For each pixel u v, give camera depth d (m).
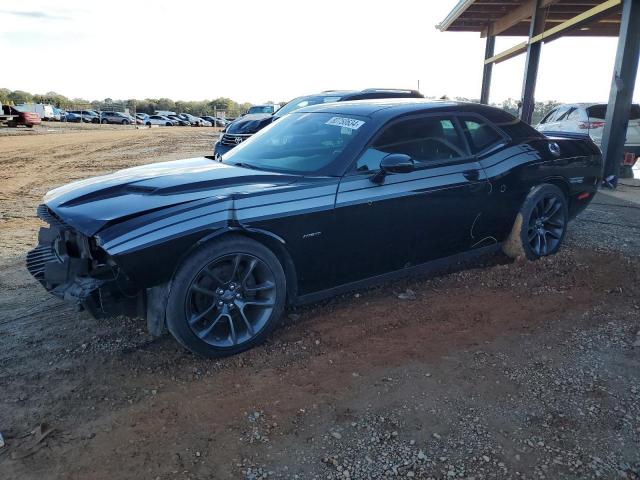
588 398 2.95
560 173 5.11
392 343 3.56
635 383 3.11
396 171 3.65
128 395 2.96
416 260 4.29
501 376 3.16
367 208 3.76
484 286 4.55
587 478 2.36
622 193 9.84
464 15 16.78
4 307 4.13
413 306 4.14
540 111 20.78
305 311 4.05
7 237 6.25
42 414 2.79
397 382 3.10
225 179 3.57
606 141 10.17
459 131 4.48
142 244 2.93
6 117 33.97
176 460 2.46
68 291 3.10
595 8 10.66
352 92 11.00
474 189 4.38
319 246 3.62
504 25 16.59
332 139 4.04
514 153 4.75
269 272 3.43
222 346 3.32
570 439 2.62
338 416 2.78
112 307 3.11
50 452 2.51
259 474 2.38
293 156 4.06
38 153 16.75
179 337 3.17
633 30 9.58
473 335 3.68
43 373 3.18
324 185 3.62
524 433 2.66
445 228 4.31
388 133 4.02
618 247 5.76
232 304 3.35
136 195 3.38
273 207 3.38
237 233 3.30
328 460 2.46
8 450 2.52
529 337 3.66
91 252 3.14
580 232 6.45
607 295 4.39
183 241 3.05
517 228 4.91
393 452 2.52
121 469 2.40
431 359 3.36
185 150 18.17
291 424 2.71
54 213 3.47
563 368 3.26
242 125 11.72
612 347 3.53
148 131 32.56
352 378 3.13
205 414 2.79
